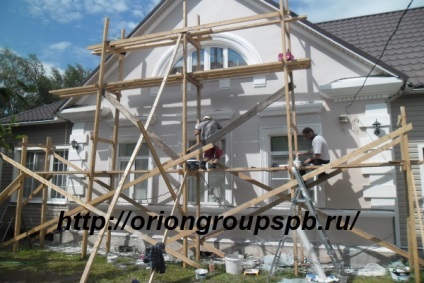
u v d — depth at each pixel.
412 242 5.74
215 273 6.43
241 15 8.73
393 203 6.89
